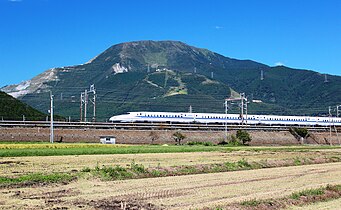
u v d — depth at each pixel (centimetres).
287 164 6838
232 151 9031
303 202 3447
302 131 15525
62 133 12025
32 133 11625
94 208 2914
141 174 4841
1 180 3944
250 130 15450
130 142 12656
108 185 3984
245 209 3022
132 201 3188
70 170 4856
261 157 7550
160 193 3562
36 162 5712
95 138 12344
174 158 6869
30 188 3684
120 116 14775
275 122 17200
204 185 4094
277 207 3209
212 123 15988
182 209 2886
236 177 4859
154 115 14988
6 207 2867
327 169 6028
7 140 11150
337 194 3919
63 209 2852
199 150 8981
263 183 4356
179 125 14275
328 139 16412
